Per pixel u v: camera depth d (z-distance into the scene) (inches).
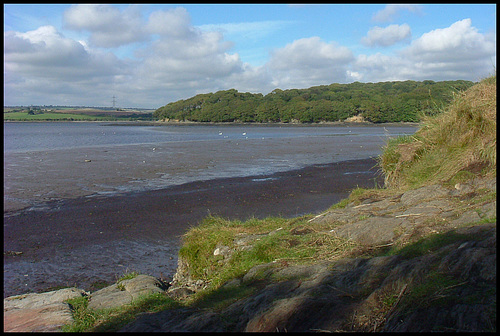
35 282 324.5
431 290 130.4
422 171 305.3
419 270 143.1
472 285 126.6
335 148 1435.8
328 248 218.7
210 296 204.1
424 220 214.2
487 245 142.1
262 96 5812.0
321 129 3272.6
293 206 552.4
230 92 5679.1
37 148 1444.4
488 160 264.1
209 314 166.7
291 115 4650.6
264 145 1574.8
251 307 165.6
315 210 530.3
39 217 506.0
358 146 1515.7
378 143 1656.0
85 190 663.1
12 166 933.2
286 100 5536.4
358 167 909.2
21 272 343.9
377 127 3435.0
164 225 472.7
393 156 354.3
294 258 216.7
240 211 528.7
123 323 191.5
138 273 337.7
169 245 408.5
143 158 1106.1
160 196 615.8
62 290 260.4
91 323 202.7
